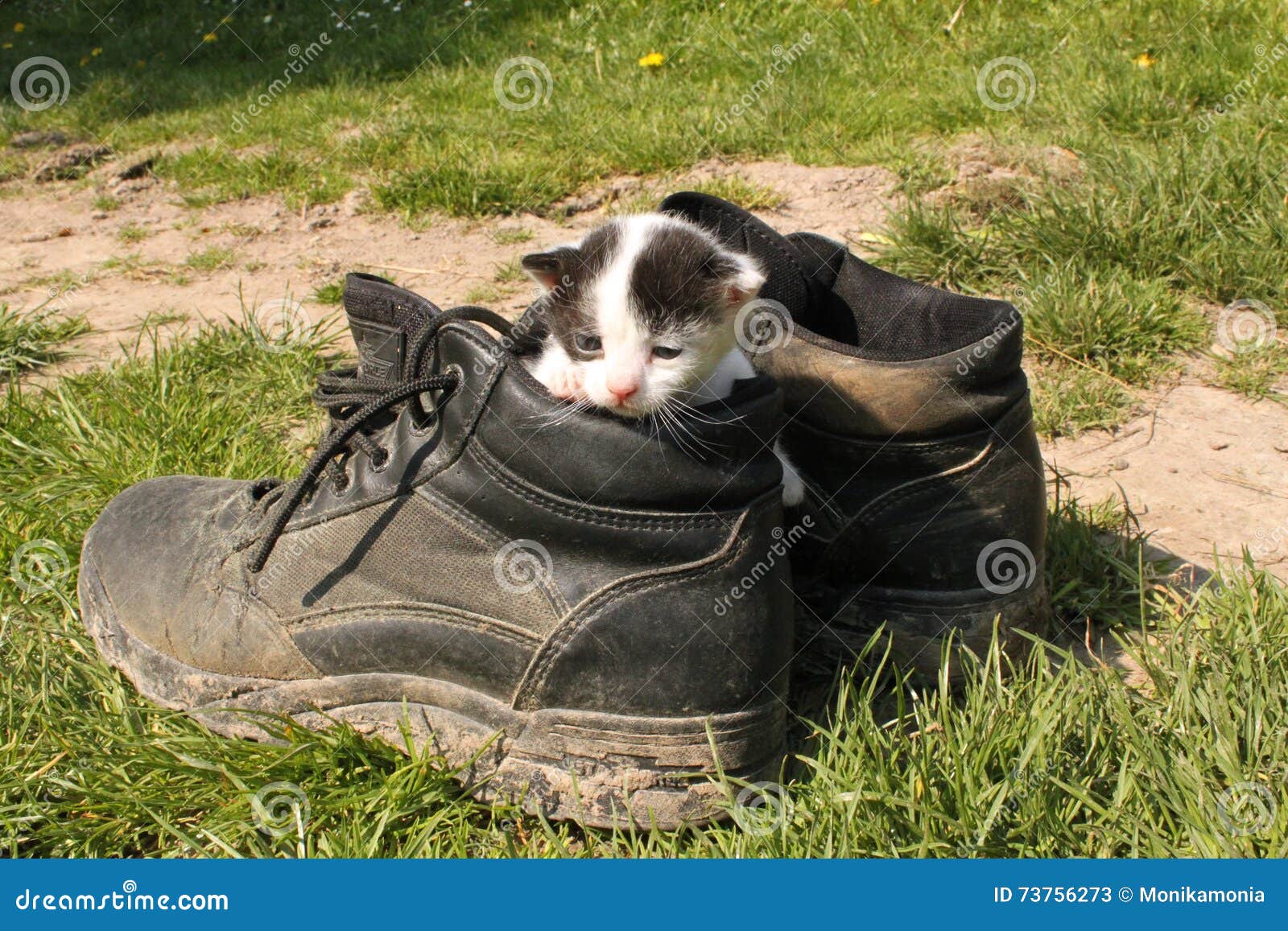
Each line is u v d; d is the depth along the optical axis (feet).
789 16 6.68
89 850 2.51
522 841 2.55
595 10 7.29
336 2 8.77
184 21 8.98
